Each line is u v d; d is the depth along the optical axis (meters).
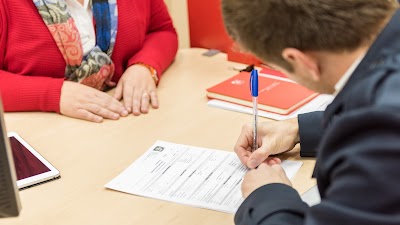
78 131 1.33
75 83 1.48
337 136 0.63
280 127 1.19
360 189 0.59
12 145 1.24
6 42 1.52
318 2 0.71
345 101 0.67
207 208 1.00
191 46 1.94
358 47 0.72
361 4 0.71
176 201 1.02
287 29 0.73
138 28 1.68
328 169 0.65
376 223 0.59
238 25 0.77
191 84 1.60
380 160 0.58
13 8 1.48
